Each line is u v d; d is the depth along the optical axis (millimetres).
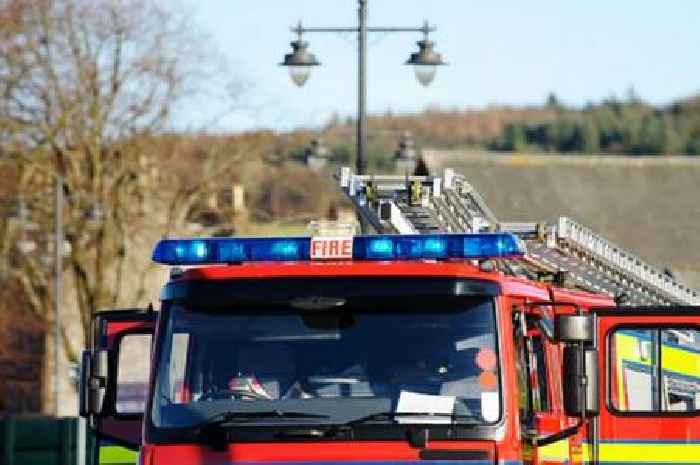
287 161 113750
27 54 102375
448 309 20062
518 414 20016
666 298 36875
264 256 21391
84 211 107812
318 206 112625
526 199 135875
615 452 25094
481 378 19844
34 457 58844
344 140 124938
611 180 140375
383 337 20062
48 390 127688
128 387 44281
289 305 20250
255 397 20109
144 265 117938
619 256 33875
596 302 27516
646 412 25094
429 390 19844
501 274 20781
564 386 20000
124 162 107562
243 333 20344
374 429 19703
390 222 28562
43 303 111688
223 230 112188
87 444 57812
